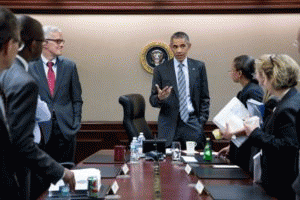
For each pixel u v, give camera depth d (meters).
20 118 1.87
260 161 2.69
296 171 2.38
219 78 6.52
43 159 1.95
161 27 6.52
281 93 2.51
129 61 6.56
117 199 2.25
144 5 6.18
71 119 4.50
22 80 1.92
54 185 2.18
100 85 6.58
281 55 2.51
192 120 4.43
